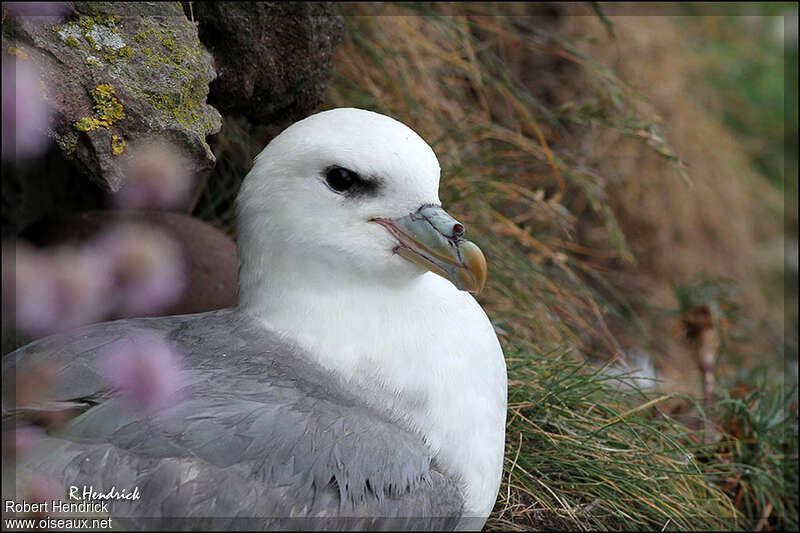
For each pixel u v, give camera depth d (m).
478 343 6.40
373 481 5.50
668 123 12.97
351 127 6.17
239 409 5.54
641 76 13.58
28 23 6.30
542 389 8.20
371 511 5.45
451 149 10.38
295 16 7.88
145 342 5.92
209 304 8.14
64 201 9.29
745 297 13.83
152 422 5.41
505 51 12.39
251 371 5.92
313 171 6.16
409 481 5.62
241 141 9.33
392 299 6.30
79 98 6.38
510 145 11.26
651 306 12.51
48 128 6.33
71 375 5.65
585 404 8.38
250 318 6.38
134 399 5.47
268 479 5.35
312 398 5.83
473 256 6.02
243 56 7.64
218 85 7.65
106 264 6.54
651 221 13.34
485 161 10.79
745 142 15.48
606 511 7.76
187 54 6.88
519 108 11.29
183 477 5.25
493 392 6.36
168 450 5.32
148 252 6.70
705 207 13.82
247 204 6.37
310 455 5.46
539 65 12.64
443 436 6.06
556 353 9.43
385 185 6.12
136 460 5.29
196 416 5.45
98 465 5.25
